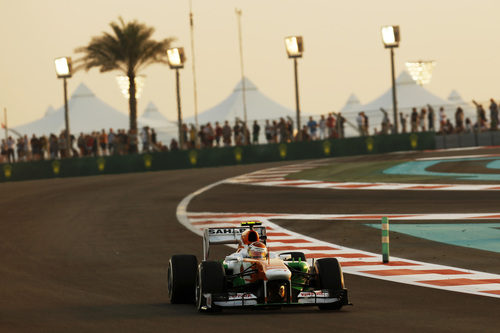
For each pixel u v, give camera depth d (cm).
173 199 11294
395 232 7538
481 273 5366
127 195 12100
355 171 14050
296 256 4503
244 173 14950
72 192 12962
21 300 4659
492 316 3816
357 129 18625
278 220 8694
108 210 10331
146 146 18925
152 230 8344
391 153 17738
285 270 3831
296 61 18162
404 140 18075
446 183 11506
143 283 5300
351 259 6153
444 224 7869
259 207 9962
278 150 18000
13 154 19012
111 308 4284
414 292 4694
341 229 7850
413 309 4069
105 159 17888
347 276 5384
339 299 3947
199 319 3819
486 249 6412
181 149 18062
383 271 5566
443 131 18525
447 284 4962
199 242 7419
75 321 3869
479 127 18538
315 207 9725
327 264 4038
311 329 3494
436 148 18412
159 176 15250
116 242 7581
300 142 18025
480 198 9781
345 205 9788
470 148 17662
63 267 6212
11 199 12394
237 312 4034
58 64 18150
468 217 8262
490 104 18500
